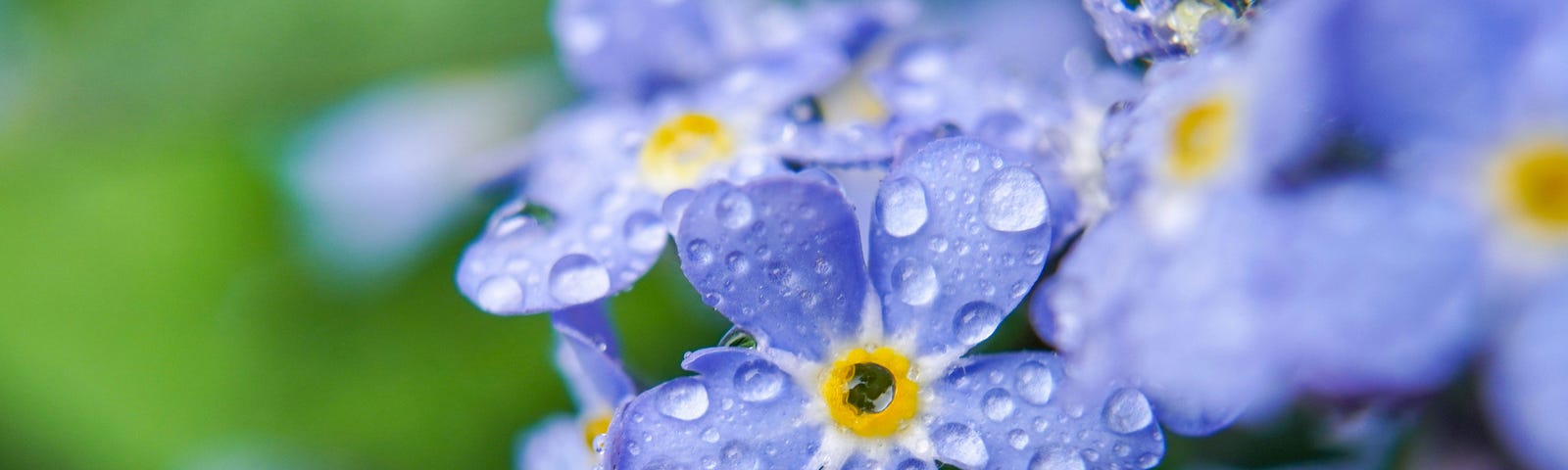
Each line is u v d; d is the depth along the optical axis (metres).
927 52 0.06
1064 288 0.05
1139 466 0.05
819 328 0.05
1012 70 0.06
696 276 0.05
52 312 0.08
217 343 0.08
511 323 0.08
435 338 0.08
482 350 0.08
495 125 0.08
